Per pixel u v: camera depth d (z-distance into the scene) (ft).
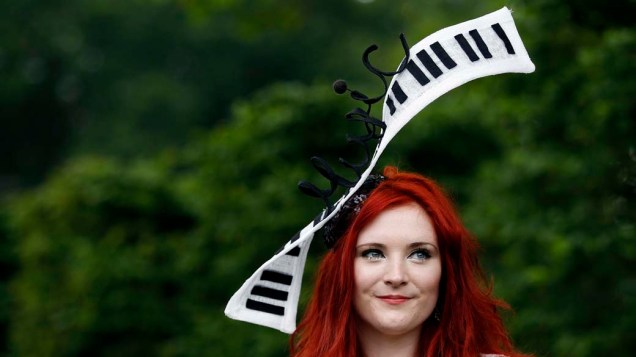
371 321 13.44
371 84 84.69
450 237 13.48
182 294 35.65
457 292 13.73
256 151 33.04
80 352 36.35
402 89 12.94
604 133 24.14
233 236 32.78
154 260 36.06
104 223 37.04
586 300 25.23
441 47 12.91
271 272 13.82
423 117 33.37
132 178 37.22
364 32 103.60
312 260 30.37
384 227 13.35
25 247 38.99
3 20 102.42
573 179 25.21
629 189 24.81
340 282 13.64
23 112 106.42
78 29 103.09
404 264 13.33
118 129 98.07
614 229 24.59
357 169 13.14
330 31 102.32
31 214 38.45
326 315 13.92
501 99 26.21
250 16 44.80
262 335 32.04
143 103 98.84
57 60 104.83
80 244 36.68
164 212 37.01
